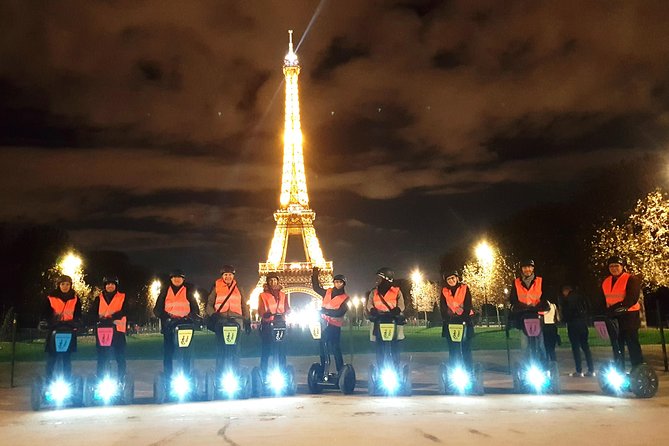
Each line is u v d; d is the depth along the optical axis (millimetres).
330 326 19969
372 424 12969
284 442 11227
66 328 17438
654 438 11023
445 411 14703
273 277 20203
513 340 48375
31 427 13719
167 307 18047
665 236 44625
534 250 77562
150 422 13930
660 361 27312
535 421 12984
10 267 84750
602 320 17266
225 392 18281
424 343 48938
